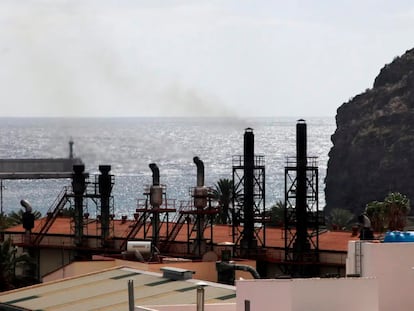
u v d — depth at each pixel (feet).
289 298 319.47
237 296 328.29
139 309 371.76
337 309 322.75
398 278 353.31
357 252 357.82
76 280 517.14
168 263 597.52
